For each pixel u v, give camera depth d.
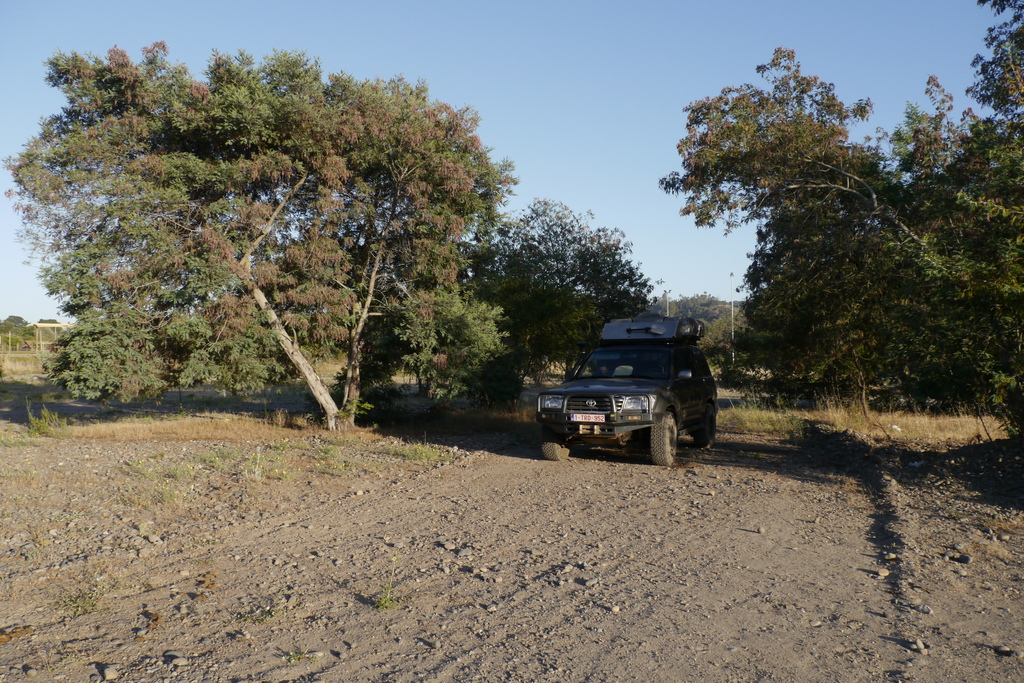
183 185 12.76
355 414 15.73
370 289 14.77
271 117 12.84
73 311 12.80
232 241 13.11
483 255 16.89
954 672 3.92
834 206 15.02
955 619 4.68
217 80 13.13
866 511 7.78
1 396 25.84
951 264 8.73
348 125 13.12
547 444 11.16
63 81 13.26
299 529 7.05
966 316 9.53
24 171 11.89
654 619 4.71
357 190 13.84
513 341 18.59
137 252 12.49
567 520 7.42
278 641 4.38
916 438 13.30
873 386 18.94
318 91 13.43
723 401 25.34
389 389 17.25
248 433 14.81
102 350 12.36
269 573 5.71
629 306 27.78
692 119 15.38
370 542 6.60
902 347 11.22
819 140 14.42
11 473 9.88
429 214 13.69
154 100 12.98
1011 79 10.13
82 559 6.02
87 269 12.30
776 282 16.19
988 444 10.47
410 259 14.67
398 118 13.84
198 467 10.51
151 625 4.62
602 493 8.76
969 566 5.76
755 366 22.34
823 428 15.33
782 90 15.23
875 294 14.23
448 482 9.48
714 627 4.57
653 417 10.48
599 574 5.67
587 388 10.84
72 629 4.58
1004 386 9.45
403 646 4.30
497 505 8.12
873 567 5.82
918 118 14.86
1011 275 8.37
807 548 6.37
